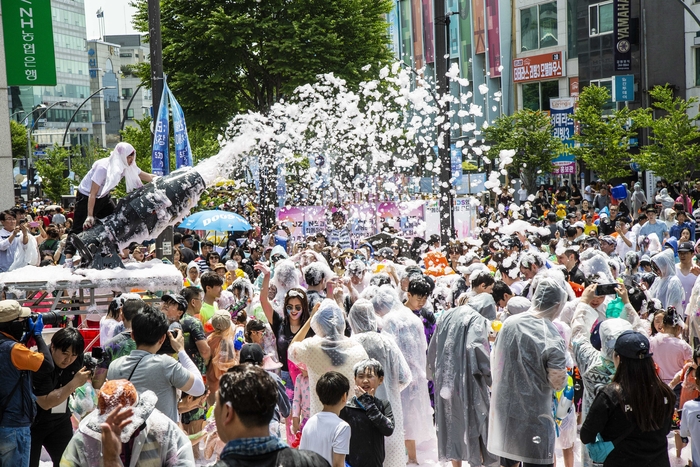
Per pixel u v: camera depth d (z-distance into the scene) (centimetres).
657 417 501
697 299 955
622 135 2958
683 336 1008
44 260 1299
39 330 600
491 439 642
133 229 851
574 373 810
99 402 425
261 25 2681
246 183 2341
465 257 1141
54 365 613
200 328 754
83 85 11550
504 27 3972
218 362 784
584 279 951
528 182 3056
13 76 1568
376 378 589
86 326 947
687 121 2692
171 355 654
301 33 2698
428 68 4550
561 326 723
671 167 2673
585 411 623
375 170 1592
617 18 3272
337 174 1728
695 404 653
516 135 3038
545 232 1169
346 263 1260
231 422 348
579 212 1886
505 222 1170
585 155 2959
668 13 3200
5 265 1288
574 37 3641
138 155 3241
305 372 741
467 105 4119
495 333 750
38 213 2841
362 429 571
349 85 2703
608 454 513
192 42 2781
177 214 869
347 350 654
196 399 736
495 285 809
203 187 884
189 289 823
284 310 782
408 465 775
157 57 1339
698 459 652
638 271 1252
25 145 6438
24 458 575
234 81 2920
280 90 2741
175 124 1378
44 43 1577
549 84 3816
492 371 648
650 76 3272
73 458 423
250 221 2098
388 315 769
